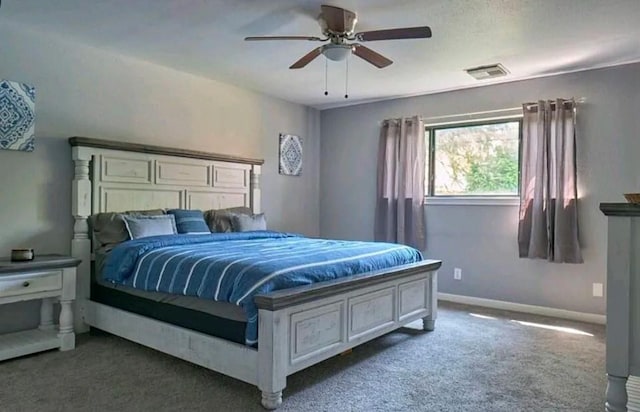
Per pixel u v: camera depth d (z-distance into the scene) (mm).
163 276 2865
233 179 4914
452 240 5059
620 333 2010
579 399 2447
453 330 3807
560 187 4254
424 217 5223
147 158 4098
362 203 5789
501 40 3510
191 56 4016
